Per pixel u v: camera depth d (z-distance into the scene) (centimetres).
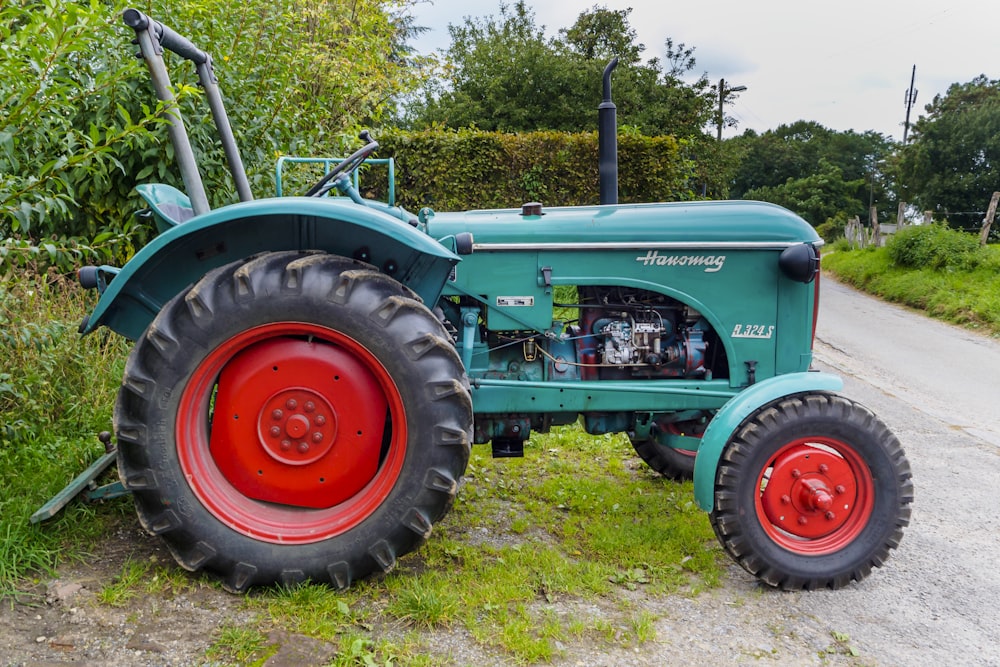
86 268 273
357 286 246
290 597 243
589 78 2352
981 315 1123
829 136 7025
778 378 290
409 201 1041
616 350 318
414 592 246
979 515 378
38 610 230
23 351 350
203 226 241
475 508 343
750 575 294
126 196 449
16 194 316
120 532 280
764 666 229
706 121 2503
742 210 315
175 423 242
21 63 298
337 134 597
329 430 254
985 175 3944
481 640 230
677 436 348
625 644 235
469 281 306
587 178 1078
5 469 307
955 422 578
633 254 309
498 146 1049
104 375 396
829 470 283
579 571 283
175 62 440
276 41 505
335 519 252
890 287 1452
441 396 245
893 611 271
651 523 331
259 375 253
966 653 244
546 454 426
